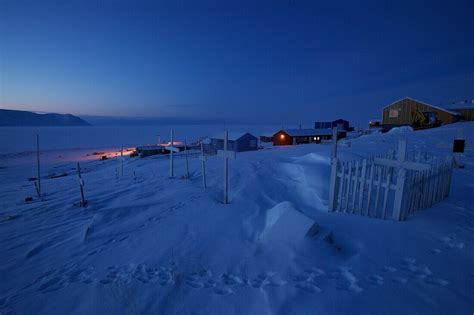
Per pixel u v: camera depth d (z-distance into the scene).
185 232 6.36
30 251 6.47
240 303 3.57
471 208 6.77
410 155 12.05
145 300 3.77
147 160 35.09
